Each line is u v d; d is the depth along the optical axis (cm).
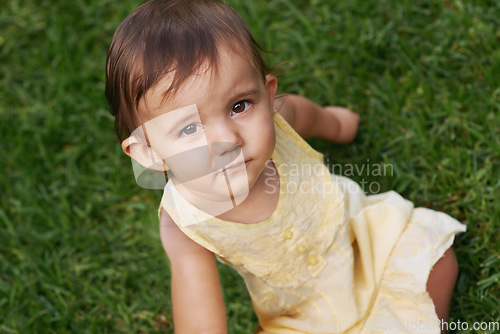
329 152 241
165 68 141
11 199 262
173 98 141
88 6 317
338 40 273
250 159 147
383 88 256
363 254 180
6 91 296
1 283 237
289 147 173
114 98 154
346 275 176
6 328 222
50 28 313
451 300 197
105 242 246
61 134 280
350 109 254
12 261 246
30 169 268
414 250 180
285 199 167
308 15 286
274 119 172
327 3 285
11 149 276
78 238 245
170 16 147
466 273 203
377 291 180
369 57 262
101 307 229
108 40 302
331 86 262
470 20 256
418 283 176
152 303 224
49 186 266
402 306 178
